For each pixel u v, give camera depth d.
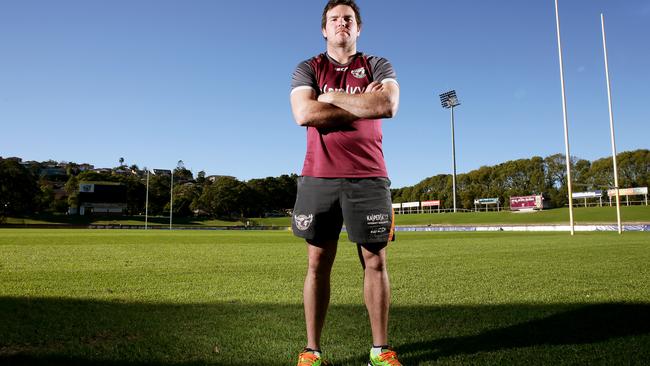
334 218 2.58
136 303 4.20
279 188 116.25
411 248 13.63
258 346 2.78
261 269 7.41
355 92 2.55
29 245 14.44
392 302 4.34
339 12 2.66
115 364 2.40
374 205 2.52
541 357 2.56
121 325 3.28
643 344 2.81
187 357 2.54
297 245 15.87
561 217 67.88
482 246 14.54
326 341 2.95
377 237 2.49
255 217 112.12
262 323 3.38
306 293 2.58
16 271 6.95
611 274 6.53
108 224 72.19
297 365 2.43
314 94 2.55
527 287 5.29
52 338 2.89
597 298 4.50
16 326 3.19
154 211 104.19
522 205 79.62
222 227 76.56
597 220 62.53
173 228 70.31
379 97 2.32
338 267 7.76
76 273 6.71
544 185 90.94
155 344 2.79
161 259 9.41
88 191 80.56
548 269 7.27
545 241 18.02
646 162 78.69
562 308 3.99
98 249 12.63
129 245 15.09
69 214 85.19
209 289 5.14
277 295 4.71
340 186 2.51
